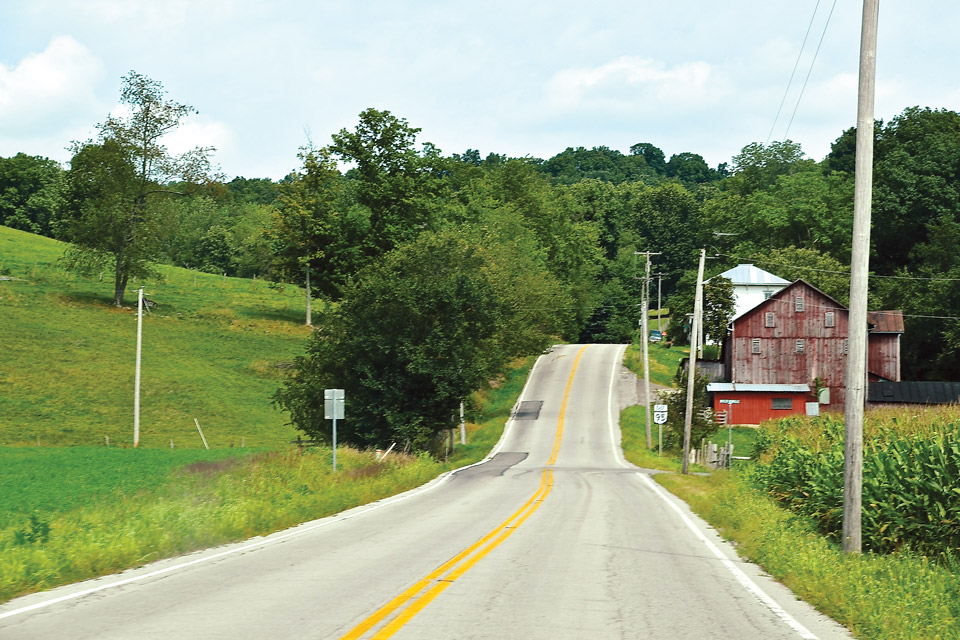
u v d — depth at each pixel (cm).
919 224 8700
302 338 8662
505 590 991
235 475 2481
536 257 8744
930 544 1429
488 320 4938
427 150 7638
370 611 857
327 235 8231
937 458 1481
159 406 6188
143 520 1480
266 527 1672
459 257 5403
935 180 8469
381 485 2712
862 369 1335
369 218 7650
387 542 1466
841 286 8944
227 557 1278
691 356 3975
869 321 7400
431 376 4697
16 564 1059
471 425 6838
